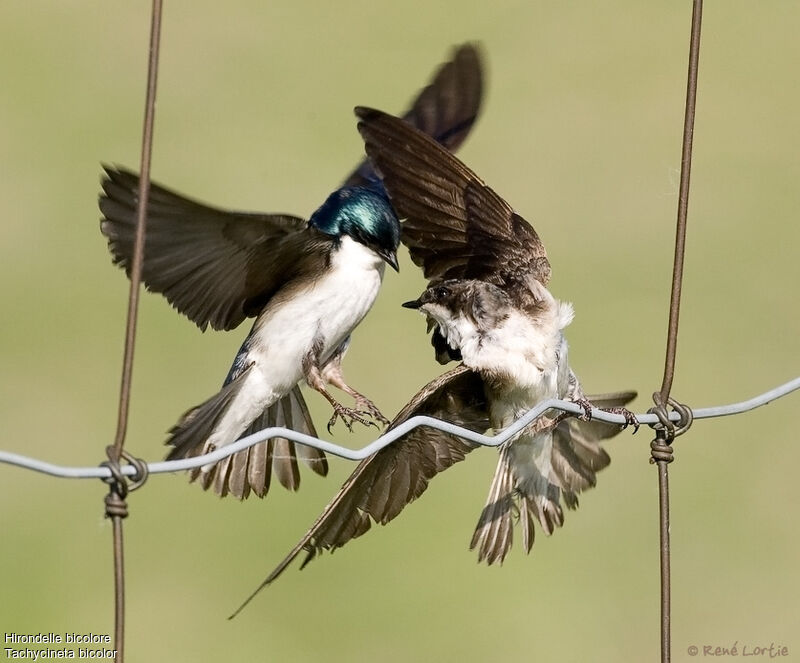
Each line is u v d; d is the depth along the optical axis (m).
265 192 16.84
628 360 15.05
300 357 8.13
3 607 12.41
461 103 10.10
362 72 19.36
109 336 15.20
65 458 13.64
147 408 14.21
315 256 8.13
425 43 20.28
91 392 14.45
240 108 18.56
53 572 12.82
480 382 8.11
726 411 7.59
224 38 20.03
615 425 8.23
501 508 8.29
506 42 20.50
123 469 5.98
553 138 18.50
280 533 13.06
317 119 18.44
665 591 7.28
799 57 20.56
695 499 13.66
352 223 8.24
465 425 8.16
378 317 14.59
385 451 7.60
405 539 13.24
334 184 17.14
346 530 7.50
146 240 7.22
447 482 13.63
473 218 8.23
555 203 17.33
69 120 18.27
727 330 15.55
